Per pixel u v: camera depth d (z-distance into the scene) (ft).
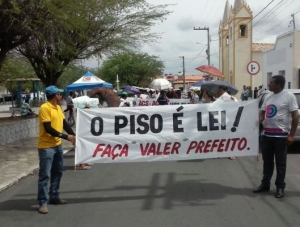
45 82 66.28
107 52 65.51
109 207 22.13
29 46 49.06
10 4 37.50
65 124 22.82
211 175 29.78
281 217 19.85
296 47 95.61
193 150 24.77
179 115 24.61
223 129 24.84
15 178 30.12
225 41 181.78
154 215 20.48
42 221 20.08
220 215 20.27
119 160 24.47
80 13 47.83
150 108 24.39
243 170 31.58
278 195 23.29
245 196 23.79
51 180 22.77
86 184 27.78
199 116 24.73
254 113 24.95
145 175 30.17
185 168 32.55
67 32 54.29
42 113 21.02
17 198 24.90
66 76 139.03
